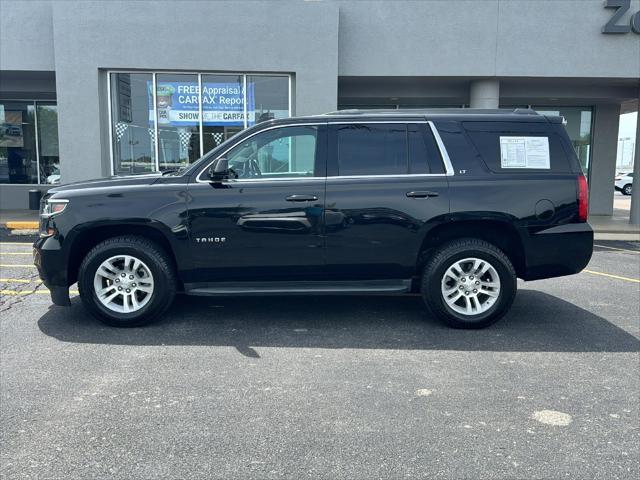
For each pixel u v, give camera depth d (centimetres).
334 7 1275
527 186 544
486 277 555
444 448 332
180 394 404
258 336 534
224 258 543
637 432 353
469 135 555
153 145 1311
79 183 575
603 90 1524
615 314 618
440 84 1481
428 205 539
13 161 1688
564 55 1331
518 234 545
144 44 1259
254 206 536
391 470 309
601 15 1323
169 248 563
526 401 396
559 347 509
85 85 1263
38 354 482
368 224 540
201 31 1263
